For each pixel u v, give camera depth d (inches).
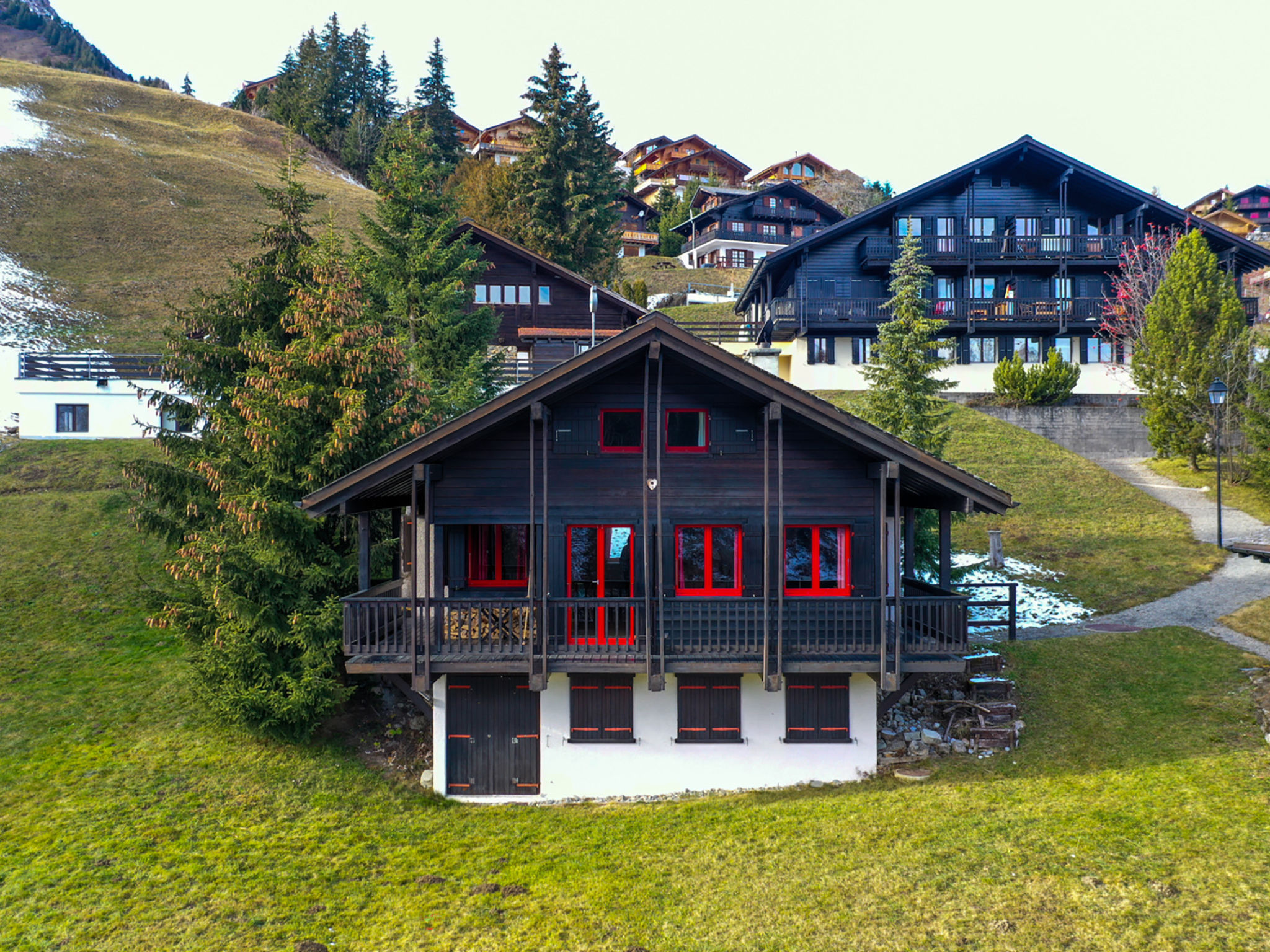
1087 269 1788.9
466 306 1685.5
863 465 643.5
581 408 645.9
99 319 2143.2
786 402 587.8
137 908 509.4
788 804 606.9
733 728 645.9
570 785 646.5
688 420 649.6
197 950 471.5
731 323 1985.7
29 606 937.5
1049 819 536.1
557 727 646.5
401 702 765.3
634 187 4840.1
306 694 660.7
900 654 589.3
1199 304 1311.5
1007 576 1035.9
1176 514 1184.8
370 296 1080.8
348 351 709.3
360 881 536.4
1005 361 1605.6
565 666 598.5
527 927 478.0
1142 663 756.6
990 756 645.9
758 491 646.5
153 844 578.9
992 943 428.1
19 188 2701.8
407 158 1141.1
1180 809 526.0
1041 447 1435.8
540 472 644.7
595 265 2474.2
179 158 3262.8
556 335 1686.8
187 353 755.4
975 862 498.3
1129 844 496.1
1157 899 444.8
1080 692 716.7
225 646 678.5
